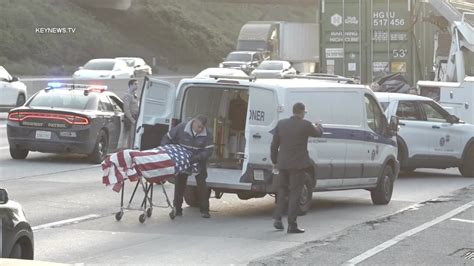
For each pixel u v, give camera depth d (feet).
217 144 75.05
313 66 315.99
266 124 69.82
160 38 456.45
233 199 83.51
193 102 75.72
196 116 74.23
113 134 111.24
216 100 75.87
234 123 75.56
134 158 65.57
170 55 451.12
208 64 466.70
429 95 129.70
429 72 158.20
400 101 103.91
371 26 155.84
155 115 75.51
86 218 69.21
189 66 451.53
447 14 144.25
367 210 77.77
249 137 69.72
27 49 359.25
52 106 107.76
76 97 109.19
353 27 157.07
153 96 75.41
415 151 103.81
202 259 53.72
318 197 87.56
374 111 82.17
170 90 75.66
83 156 116.37
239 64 296.92
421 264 53.26
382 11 154.92
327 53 159.22
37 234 61.67
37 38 370.73
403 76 147.23
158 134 75.51
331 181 75.87
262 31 320.70
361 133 78.64
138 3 474.08
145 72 271.08
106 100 112.78
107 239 60.39
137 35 449.48
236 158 74.08
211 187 71.92
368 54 156.35
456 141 107.24
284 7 600.80
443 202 83.25
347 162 77.00
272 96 69.97
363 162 79.00
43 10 398.83
